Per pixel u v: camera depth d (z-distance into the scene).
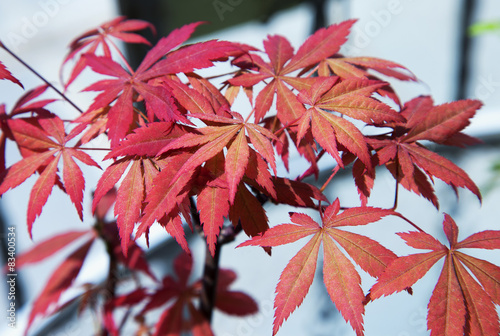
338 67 0.35
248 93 0.35
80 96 0.87
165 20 0.80
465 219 0.82
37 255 0.47
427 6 1.07
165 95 0.31
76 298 0.45
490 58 1.04
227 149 0.31
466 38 1.02
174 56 0.33
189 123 0.30
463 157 0.92
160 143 0.30
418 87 1.03
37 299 0.44
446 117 0.33
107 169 0.31
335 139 0.31
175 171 0.30
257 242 0.31
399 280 0.30
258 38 0.94
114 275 0.46
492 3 1.03
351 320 0.29
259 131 0.31
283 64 0.35
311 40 0.36
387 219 0.80
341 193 0.79
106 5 0.90
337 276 0.30
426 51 1.06
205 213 0.30
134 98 0.35
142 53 0.72
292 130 0.33
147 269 0.45
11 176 0.33
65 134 0.34
